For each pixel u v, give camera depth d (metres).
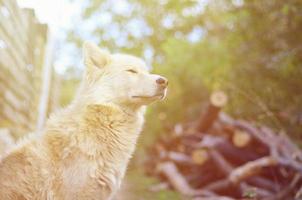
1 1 2.22
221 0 5.33
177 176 3.22
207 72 4.47
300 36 2.99
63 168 1.33
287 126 2.82
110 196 1.41
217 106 3.03
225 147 2.98
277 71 3.02
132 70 1.50
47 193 1.32
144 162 4.33
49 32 3.49
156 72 5.14
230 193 2.78
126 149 1.46
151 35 7.36
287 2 2.97
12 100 2.54
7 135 2.40
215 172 3.12
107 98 1.45
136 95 1.47
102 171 1.38
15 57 2.56
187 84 4.78
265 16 3.36
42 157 1.34
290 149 2.54
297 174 2.40
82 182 1.34
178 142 3.88
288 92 3.07
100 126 1.41
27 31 2.92
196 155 3.08
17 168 1.32
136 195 2.88
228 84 3.04
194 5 6.87
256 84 3.12
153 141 4.37
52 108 4.16
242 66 3.40
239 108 3.20
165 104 4.67
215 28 5.89
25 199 1.31
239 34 3.69
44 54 3.44
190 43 5.02
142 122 1.54
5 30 2.30
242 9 3.66
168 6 7.23
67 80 7.87
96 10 7.52
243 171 2.50
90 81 1.48
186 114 4.61
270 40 3.31
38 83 3.44
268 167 2.70
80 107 1.43
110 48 7.34
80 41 7.65
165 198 2.76
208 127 3.31
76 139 1.36
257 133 2.79
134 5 7.46
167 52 5.05
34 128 3.20
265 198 2.42
